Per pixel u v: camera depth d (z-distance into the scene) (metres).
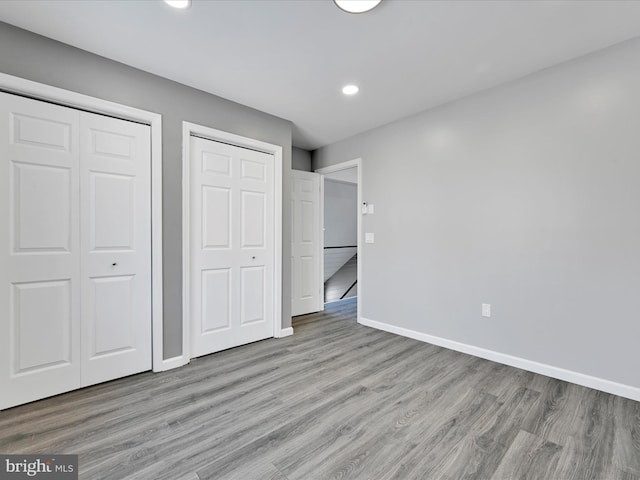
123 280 2.30
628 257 2.04
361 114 3.21
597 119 2.14
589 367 2.19
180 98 2.54
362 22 1.82
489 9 1.71
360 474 1.40
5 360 1.87
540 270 2.41
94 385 2.19
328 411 1.90
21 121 1.90
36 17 1.78
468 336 2.84
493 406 1.95
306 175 4.33
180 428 1.72
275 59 2.21
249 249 3.06
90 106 2.12
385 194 3.52
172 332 2.51
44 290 1.99
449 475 1.40
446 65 2.29
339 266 7.06
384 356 2.78
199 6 1.68
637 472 1.41
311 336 3.34
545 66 2.32
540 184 2.40
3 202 1.85
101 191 2.19
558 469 1.43
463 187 2.85
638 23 1.83
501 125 2.59
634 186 2.01
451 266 2.95
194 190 2.67
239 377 2.35
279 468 1.43
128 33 1.92
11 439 1.61
